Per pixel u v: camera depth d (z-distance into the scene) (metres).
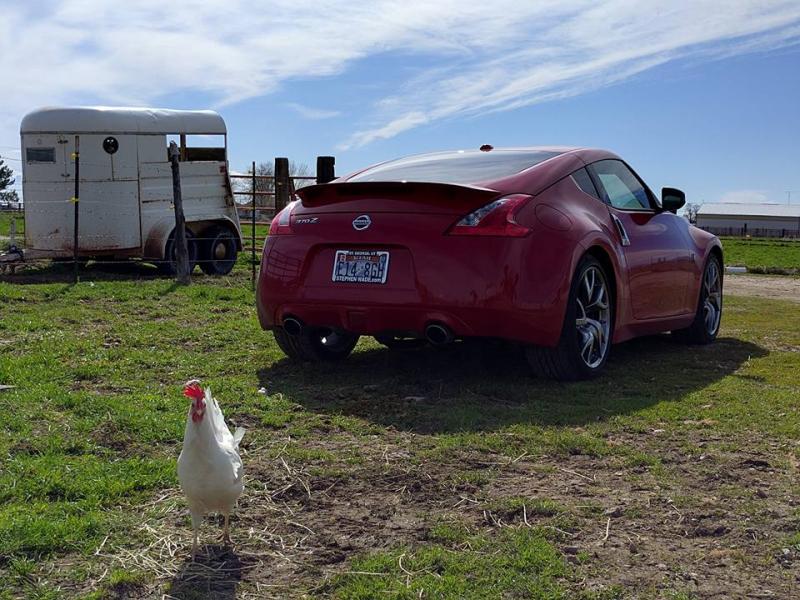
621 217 4.95
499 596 2.23
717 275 6.14
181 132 10.20
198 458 2.37
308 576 2.37
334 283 4.32
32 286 8.14
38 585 2.25
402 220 4.17
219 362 4.96
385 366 4.93
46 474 2.96
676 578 2.36
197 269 10.97
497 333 4.07
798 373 4.95
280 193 11.15
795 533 2.65
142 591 2.27
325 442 3.49
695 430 3.71
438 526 2.67
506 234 4.04
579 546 2.55
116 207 9.73
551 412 3.94
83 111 9.52
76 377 4.47
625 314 4.87
